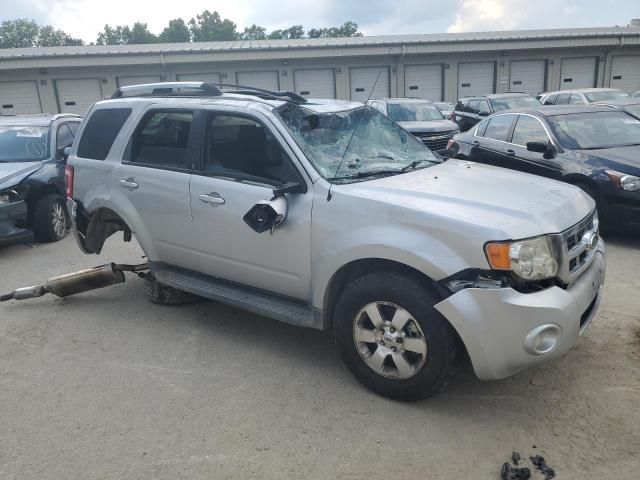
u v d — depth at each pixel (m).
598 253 3.65
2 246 7.77
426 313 3.11
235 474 2.83
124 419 3.34
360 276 3.53
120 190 4.78
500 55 27.86
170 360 4.09
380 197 3.33
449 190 3.45
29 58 25.23
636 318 4.40
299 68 27.39
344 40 29.52
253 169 3.91
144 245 4.71
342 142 4.02
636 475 2.71
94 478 2.83
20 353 4.29
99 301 5.34
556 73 28.27
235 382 3.74
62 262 6.88
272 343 4.32
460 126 18.12
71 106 26.94
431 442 3.03
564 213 3.31
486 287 2.94
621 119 7.84
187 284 4.43
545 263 2.99
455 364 3.18
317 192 3.55
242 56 26.16
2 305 5.31
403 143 4.53
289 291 3.85
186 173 4.28
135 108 4.77
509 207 3.18
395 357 3.30
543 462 2.83
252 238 3.89
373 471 2.82
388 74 27.78
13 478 2.85
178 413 3.39
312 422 3.25
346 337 3.50
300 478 2.79
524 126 8.01
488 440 3.03
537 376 3.63
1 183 7.19
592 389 3.46
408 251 3.10
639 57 28.39
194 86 4.47
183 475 2.84
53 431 3.24
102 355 4.20
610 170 6.52
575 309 3.05
